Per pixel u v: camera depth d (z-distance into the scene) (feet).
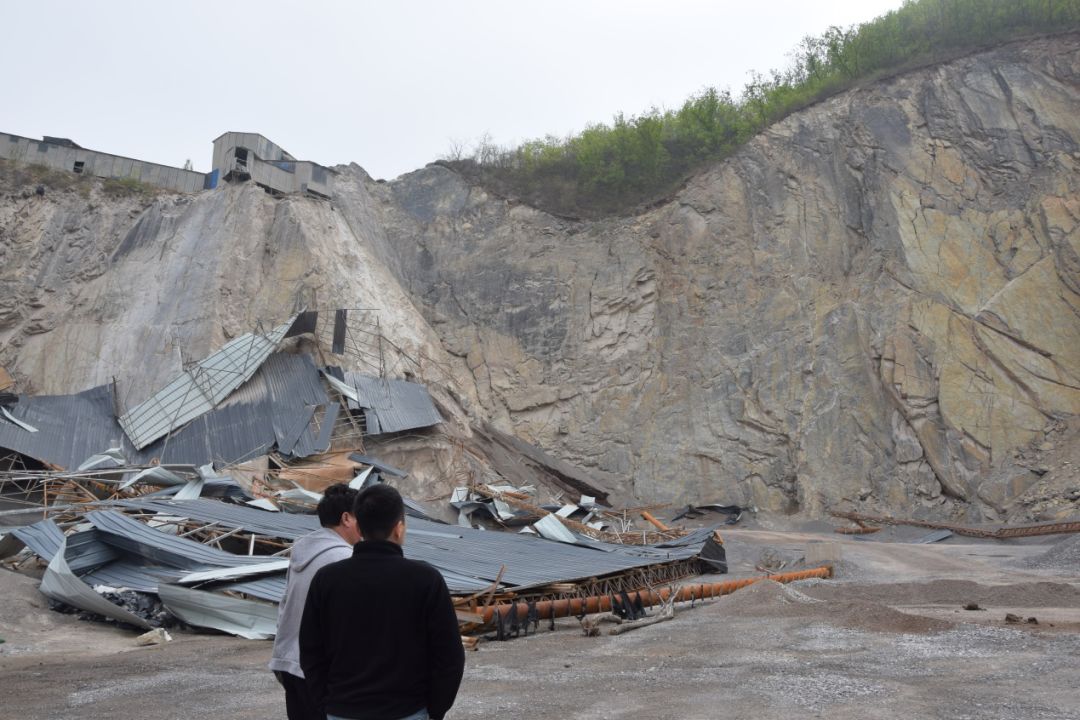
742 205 143.64
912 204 129.29
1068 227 118.42
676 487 129.18
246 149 145.48
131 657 33.19
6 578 47.11
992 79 135.33
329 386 108.78
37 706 23.95
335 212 148.66
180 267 132.67
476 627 39.63
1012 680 24.94
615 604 44.70
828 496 118.52
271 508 73.87
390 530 11.45
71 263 135.33
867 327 124.88
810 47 171.22
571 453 136.77
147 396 116.47
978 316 118.32
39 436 98.07
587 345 143.74
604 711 22.50
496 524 96.58
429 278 158.51
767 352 131.44
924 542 99.14
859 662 28.58
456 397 132.87
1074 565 68.44
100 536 51.67
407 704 10.43
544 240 155.33
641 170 160.97
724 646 33.32
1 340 127.44
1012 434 110.93
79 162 146.41
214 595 41.32
